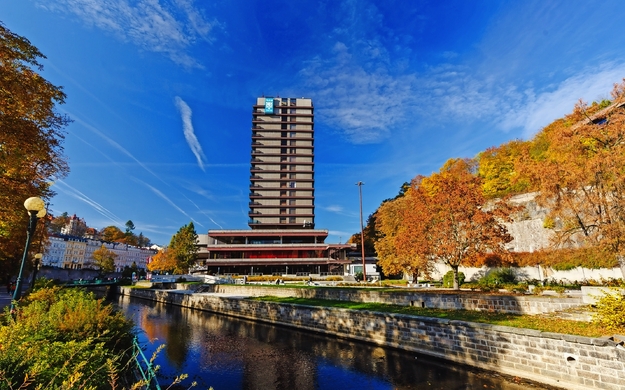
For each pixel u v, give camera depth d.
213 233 75.88
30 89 12.03
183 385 12.42
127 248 147.88
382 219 46.00
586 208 18.33
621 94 19.08
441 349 15.34
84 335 8.59
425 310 19.78
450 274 34.34
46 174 15.62
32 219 10.67
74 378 4.75
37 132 13.13
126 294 60.41
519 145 55.88
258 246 72.75
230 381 13.05
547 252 25.16
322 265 72.31
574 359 11.20
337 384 12.59
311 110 104.31
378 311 19.31
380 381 12.79
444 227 23.91
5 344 5.75
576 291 21.12
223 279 55.03
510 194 46.94
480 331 14.02
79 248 124.00
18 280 10.03
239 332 23.02
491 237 22.64
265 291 34.66
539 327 13.28
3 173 13.27
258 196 92.06
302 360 15.80
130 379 8.63
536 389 11.46
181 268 67.69
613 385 10.20
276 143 98.12
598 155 18.12
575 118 20.95
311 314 23.06
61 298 13.40
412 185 45.44
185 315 32.44
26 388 4.88
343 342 19.41
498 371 13.15
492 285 25.48
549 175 19.47
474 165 69.94
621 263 17.55
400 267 39.84
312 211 91.88
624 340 10.74
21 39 11.62
